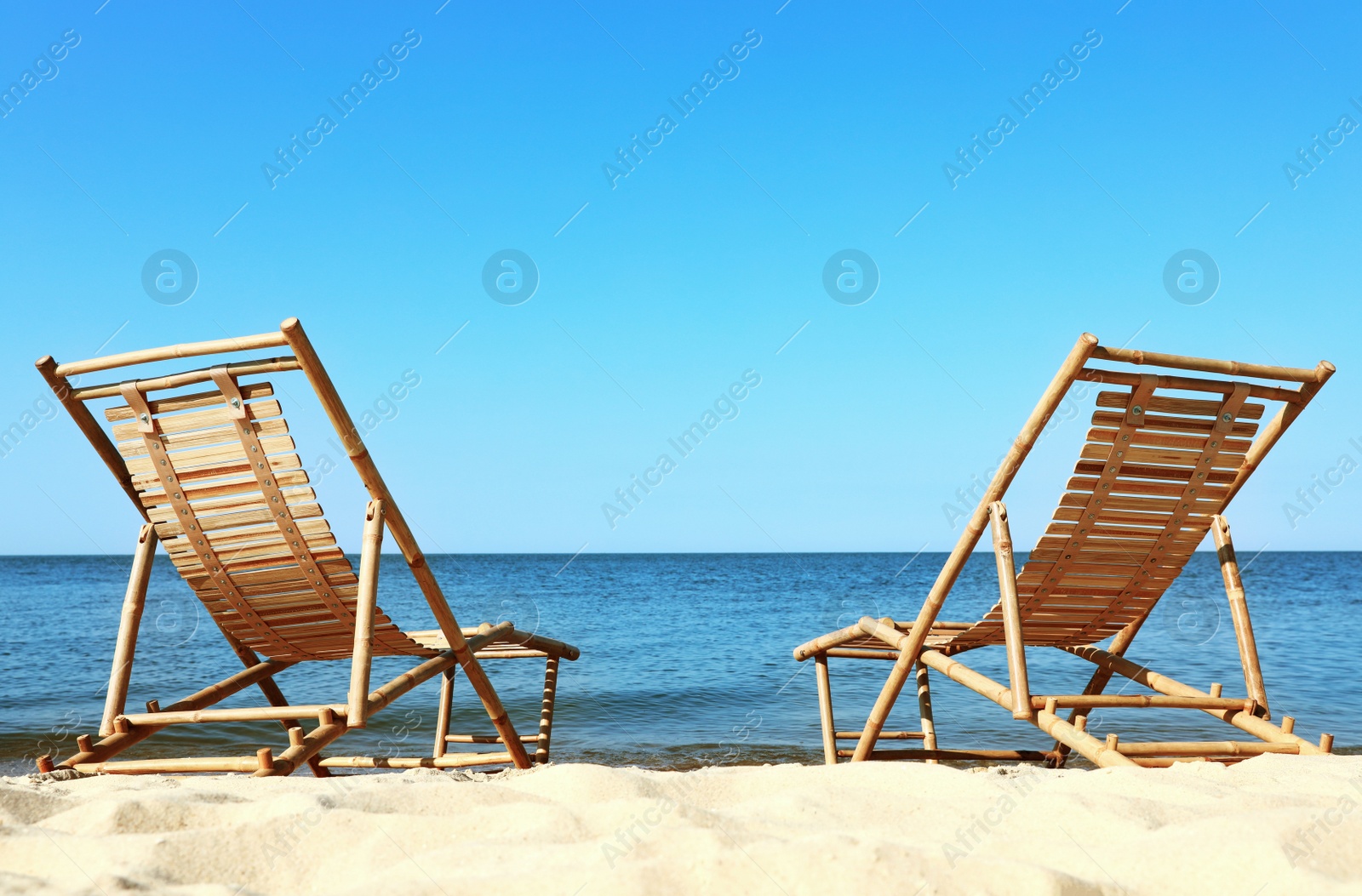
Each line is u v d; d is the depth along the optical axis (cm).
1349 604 2447
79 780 339
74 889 176
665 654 1542
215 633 1802
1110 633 514
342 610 449
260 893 183
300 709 379
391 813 242
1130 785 290
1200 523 446
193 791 279
